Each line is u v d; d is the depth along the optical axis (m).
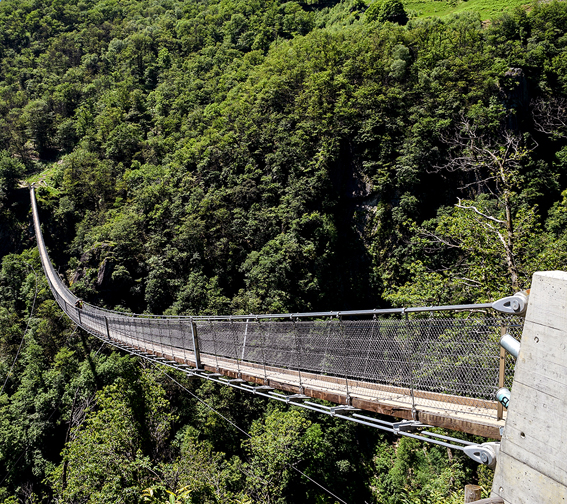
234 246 45.78
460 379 5.70
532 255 13.91
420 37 58.38
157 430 23.56
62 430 33.84
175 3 131.75
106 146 73.75
